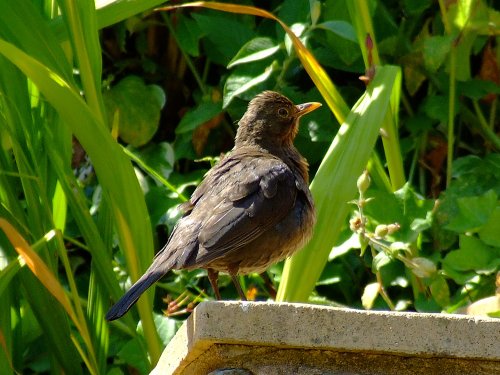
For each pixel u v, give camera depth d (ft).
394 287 36.37
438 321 19.27
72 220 39.34
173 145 40.42
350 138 30.91
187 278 36.70
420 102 39.88
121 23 41.01
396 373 19.71
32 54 29.86
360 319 19.24
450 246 35.37
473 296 33.06
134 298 24.58
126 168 28.66
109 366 37.01
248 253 28.27
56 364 32.53
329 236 29.99
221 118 40.68
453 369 19.69
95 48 30.14
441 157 38.73
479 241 32.48
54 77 27.89
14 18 29.53
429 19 39.32
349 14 37.52
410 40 39.37
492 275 32.91
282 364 19.70
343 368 19.69
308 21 37.32
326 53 38.68
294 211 28.96
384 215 33.60
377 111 31.19
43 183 30.89
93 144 28.45
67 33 31.30
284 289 29.78
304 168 33.88
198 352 20.03
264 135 33.45
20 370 32.09
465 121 38.99
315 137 37.42
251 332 19.13
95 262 30.73
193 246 26.73
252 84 37.27
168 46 42.06
